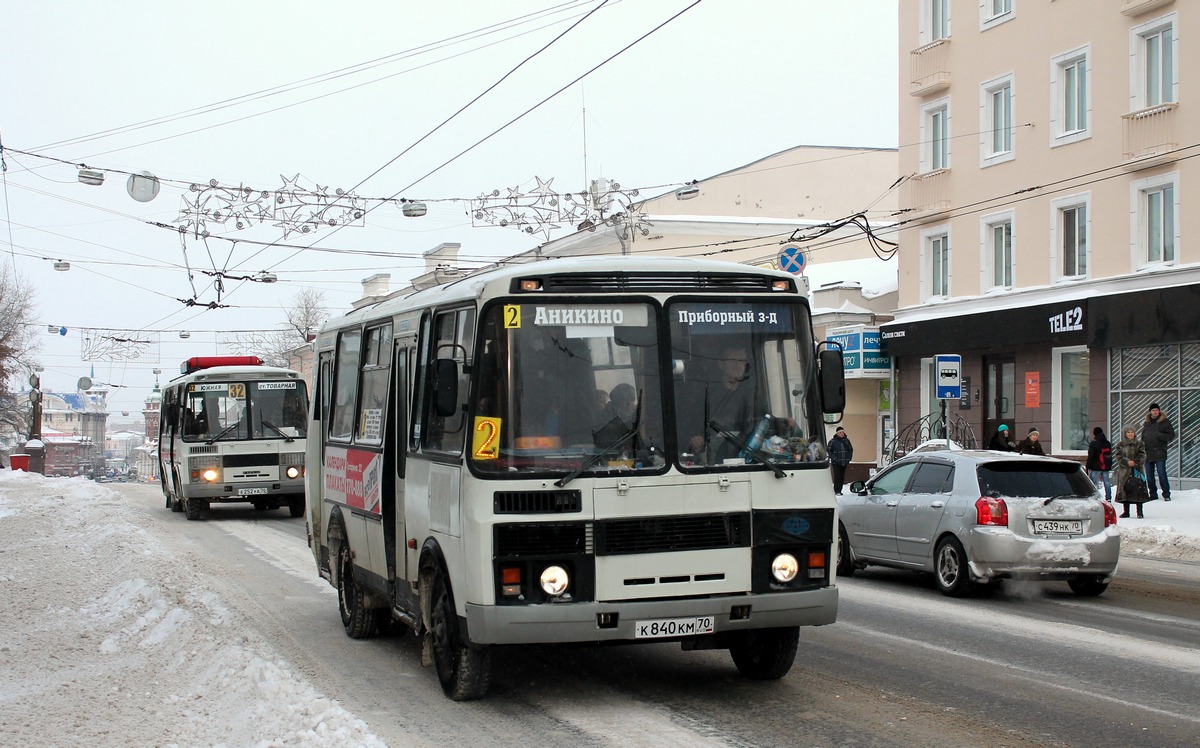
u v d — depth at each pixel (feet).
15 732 24.23
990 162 98.63
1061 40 91.40
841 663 30.94
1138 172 84.58
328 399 40.91
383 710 26.23
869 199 160.35
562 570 24.31
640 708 25.89
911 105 107.45
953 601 43.34
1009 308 94.02
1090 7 88.74
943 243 105.29
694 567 24.84
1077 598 44.19
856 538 50.93
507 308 25.29
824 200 159.43
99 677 30.50
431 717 25.45
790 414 26.30
